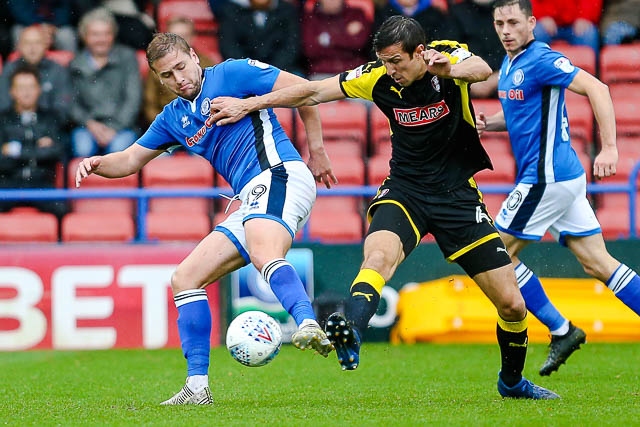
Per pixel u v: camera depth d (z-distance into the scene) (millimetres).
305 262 37250
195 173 43719
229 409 20641
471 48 44625
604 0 48781
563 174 26453
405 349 35438
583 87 24844
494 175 44188
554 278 37312
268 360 20297
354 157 44438
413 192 21266
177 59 20922
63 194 37750
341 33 44750
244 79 21266
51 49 47125
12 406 22375
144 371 30281
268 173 20922
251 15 44031
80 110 43625
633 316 36906
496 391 24562
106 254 36781
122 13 45781
